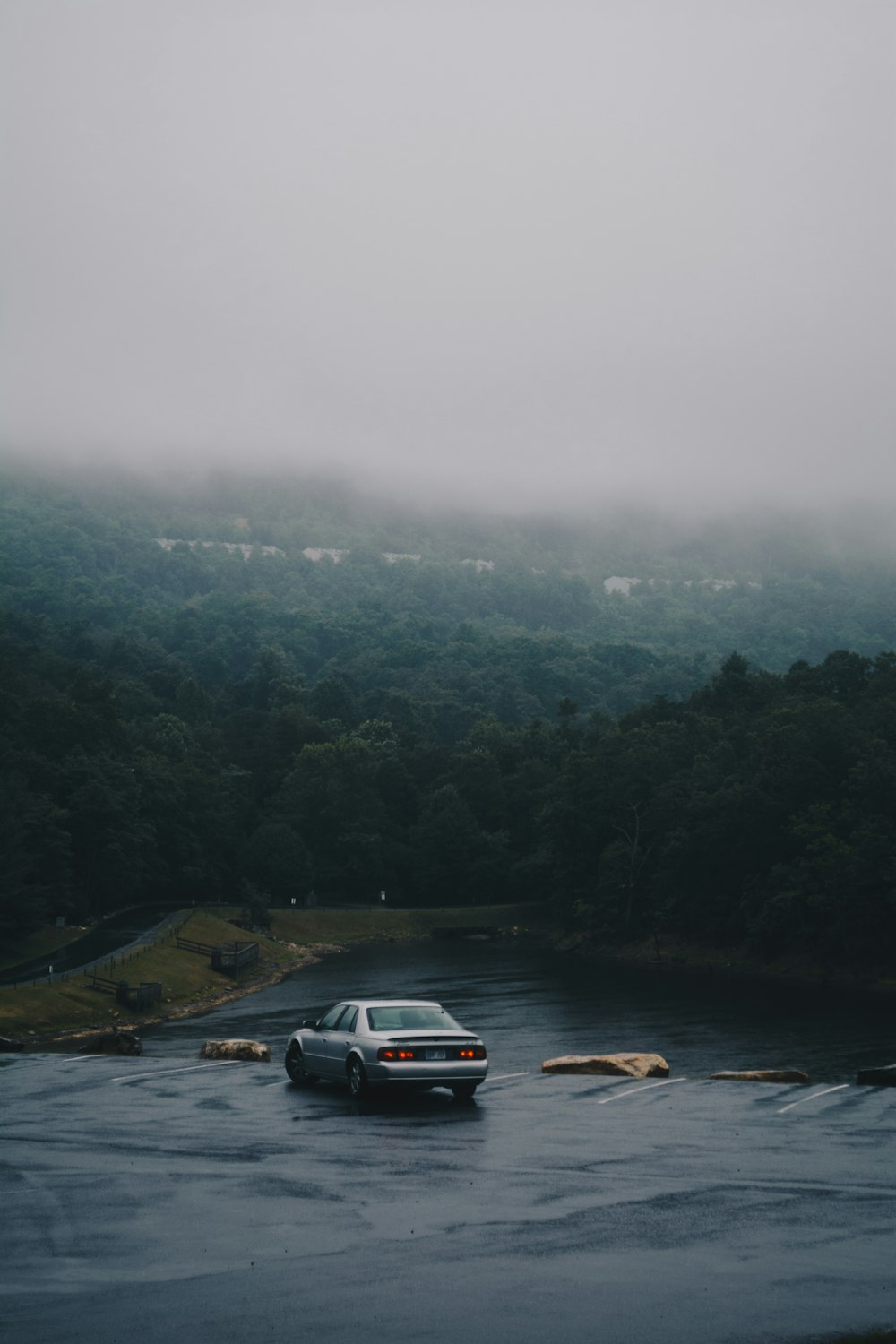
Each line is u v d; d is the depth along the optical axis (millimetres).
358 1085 22641
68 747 140250
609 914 130750
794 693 161750
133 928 112312
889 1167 16062
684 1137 18703
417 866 176250
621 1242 12062
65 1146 17812
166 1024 71875
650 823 132625
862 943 102250
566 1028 67125
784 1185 14820
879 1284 10625
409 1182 15062
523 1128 19688
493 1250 11758
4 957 90562
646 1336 9234
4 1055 33219
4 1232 12500
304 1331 9320
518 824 183875
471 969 110000
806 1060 54156
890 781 107812
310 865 163375
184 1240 12148
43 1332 9297
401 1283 10648
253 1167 16047
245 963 102562
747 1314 9758
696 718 161000
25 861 93625
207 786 155875
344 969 109562
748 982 97375
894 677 148125
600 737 194375
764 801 115250
